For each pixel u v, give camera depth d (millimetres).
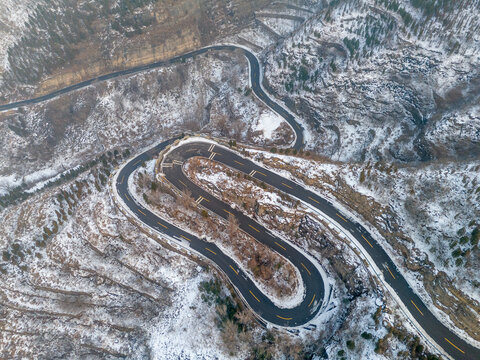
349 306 58906
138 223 77812
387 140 92062
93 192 92188
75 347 70938
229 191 78062
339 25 114438
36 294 79250
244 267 68625
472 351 48969
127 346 67000
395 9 106000
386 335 51281
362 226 67688
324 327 57906
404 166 76562
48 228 88062
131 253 77312
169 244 73750
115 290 75500
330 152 98875
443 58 90438
